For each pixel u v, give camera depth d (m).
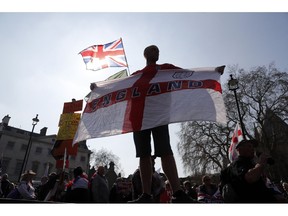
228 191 2.72
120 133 2.49
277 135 24.69
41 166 49.69
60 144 9.11
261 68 27.80
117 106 2.75
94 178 6.22
